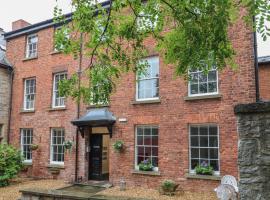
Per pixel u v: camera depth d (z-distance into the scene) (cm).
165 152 1133
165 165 1125
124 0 644
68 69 1464
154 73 1226
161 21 699
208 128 1079
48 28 1596
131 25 710
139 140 1227
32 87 1627
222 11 499
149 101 1191
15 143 1605
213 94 1062
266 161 314
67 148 1370
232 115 1010
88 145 1362
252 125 326
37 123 1536
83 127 1338
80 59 1412
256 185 315
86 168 1341
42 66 1577
